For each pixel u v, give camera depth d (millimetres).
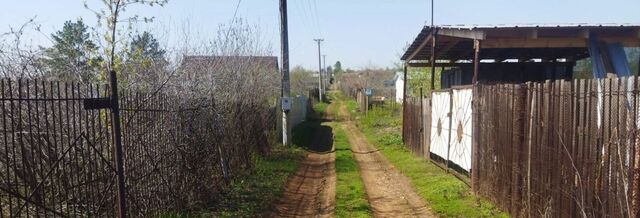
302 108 28984
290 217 7469
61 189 4941
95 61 7449
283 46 16734
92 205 4926
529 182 6082
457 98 9938
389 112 31391
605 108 4406
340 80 86812
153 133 6156
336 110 41000
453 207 7461
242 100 11195
